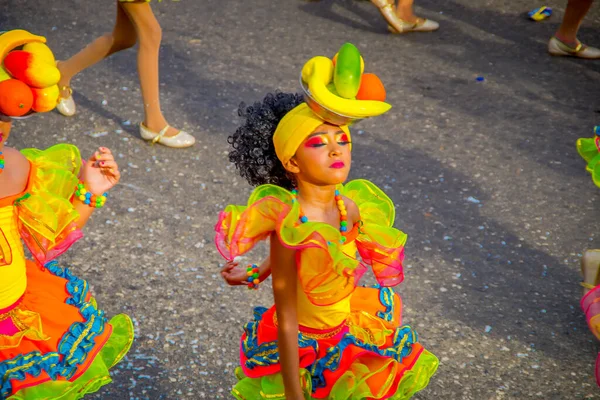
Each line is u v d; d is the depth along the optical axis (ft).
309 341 7.55
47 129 16.49
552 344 11.24
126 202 14.14
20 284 7.75
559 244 13.82
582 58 21.98
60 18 22.03
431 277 12.71
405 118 18.31
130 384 9.98
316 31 22.82
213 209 14.24
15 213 7.80
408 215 14.49
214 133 16.96
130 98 18.07
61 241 8.06
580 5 21.06
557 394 10.26
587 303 9.13
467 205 14.93
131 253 12.75
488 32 23.44
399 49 22.04
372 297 8.42
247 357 7.82
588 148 10.87
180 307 11.52
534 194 15.43
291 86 19.44
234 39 21.84
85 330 7.96
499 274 12.88
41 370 7.58
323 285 7.18
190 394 9.91
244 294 11.94
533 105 19.29
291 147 6.98
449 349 11.03
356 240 7.97
